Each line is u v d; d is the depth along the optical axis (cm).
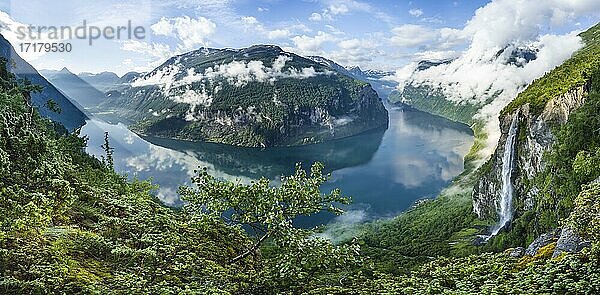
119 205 1895
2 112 2669
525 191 13212
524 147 13750
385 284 1686
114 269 1399
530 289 1496
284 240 1602
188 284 1315
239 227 1939
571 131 9138
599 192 2297
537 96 14575
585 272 1533
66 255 1373
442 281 1762
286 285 1555
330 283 1742
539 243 2544
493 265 1892
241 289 1488
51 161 2306
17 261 1234
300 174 1789
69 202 1802
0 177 1795
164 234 1609
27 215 1461
